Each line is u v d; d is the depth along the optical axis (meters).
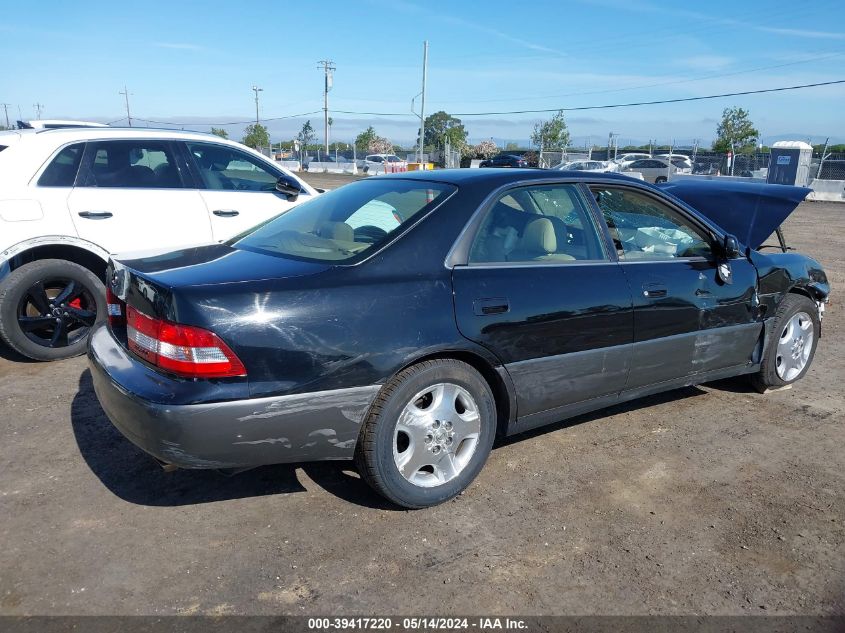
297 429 2.70
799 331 4.66
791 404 4.48
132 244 5.22
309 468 3.46
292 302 2.68
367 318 2.79
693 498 3.23
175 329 2.56
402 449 3.03
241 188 5.86
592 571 2.66
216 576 2.58
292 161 52.88
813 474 3.50
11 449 3.61
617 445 3.80
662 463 3.58
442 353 2.99
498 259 3.22
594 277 3.45
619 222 3.75
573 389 3.45
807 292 4.74
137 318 2.80
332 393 2.73
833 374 5.14
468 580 2.59
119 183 5.21
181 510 3.05
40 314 4.90
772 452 3.75
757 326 4.29
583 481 3.37
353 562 2.69
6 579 2.54
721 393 4.67
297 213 3.73
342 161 52.91
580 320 3.36
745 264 4.20
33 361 5.02
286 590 2.51
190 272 2.85
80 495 3.16
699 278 3.89
